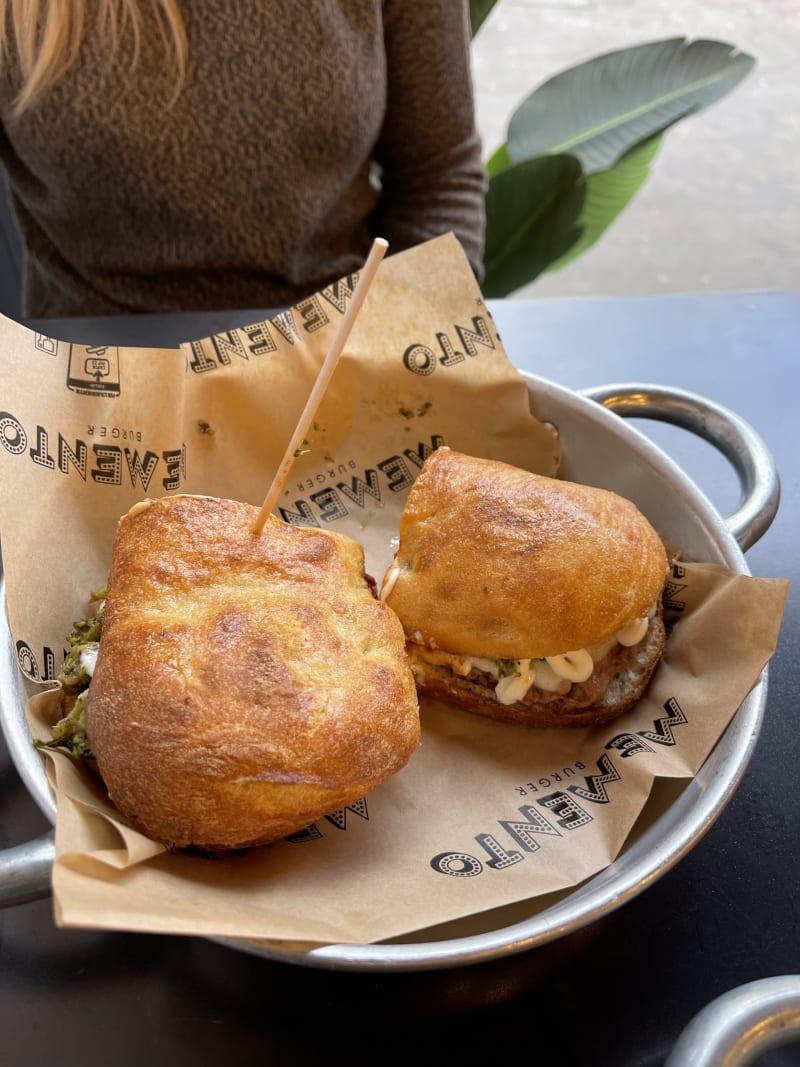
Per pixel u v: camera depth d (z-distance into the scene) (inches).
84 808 28.2
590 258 118.6
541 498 37.5
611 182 81.7
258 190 58.7
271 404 42.3
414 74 63.2
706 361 53.4
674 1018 28.7
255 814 29.0
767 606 34.1
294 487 43.2
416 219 66.8
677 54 82.2
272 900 27.4
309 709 29.8
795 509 45.0
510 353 53.7
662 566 37.2
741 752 30.6
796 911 31.1
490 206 75.7
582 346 54.2
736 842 32.8
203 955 29.7
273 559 34.3
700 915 30.9
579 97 82.8
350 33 57.7
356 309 31.7
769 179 129.6
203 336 52.4
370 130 61.1
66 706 33.9
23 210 64.2
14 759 29.2
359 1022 28.4
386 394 43.6
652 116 80.2
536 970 29.6
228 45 54.6
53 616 35.7
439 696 37.7
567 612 35.3
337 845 31.4
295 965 27.9
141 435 39.8
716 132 135.6
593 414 41.4
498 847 31.3
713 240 121.5
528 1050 28.0
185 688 29.5
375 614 34.4
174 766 28.7
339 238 66.2
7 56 54.6
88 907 23.3
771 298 57.9
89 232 61.0
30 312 68.8
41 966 29.3
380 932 26.0
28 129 56.4
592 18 147.3
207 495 41.9
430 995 29.0
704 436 42.0
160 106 55.2
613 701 35.9
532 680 36.1
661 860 27.4
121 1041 27.8
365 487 44.1
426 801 33.7
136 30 52.8
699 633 35.8
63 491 37.5
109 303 62.9
